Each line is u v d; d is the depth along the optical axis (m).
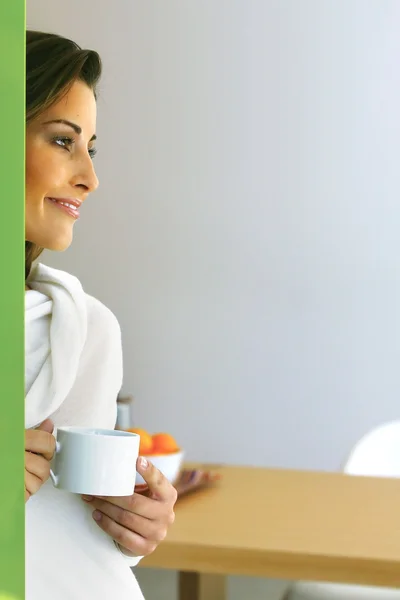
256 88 2.99
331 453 2.97
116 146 3.09
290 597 1.78
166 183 3.06
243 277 3.02
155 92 3.05
